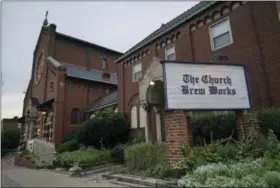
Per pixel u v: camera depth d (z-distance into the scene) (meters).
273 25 9.76
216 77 8.05
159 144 9.45
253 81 10.23
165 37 15.72
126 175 8.06
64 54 28.28
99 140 16.06
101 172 10.42
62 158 13.21
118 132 16.84
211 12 12.73
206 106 7.67
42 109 24.77
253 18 10.62
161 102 12.56
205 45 12.94
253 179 5.54
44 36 28.98
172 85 7.57
